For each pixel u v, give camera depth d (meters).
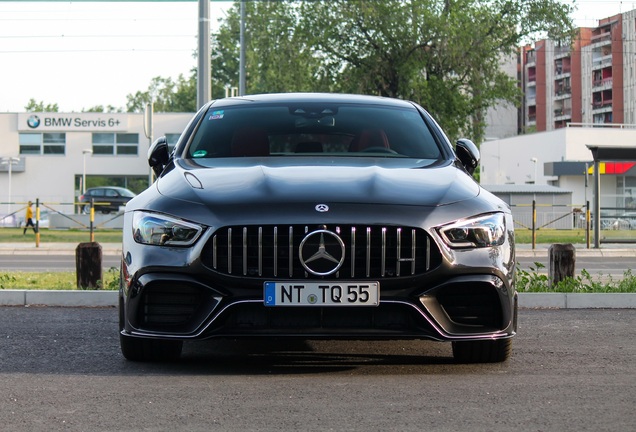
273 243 4.72
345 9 42.59
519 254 23.77
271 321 4.76
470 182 5.40
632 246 26.06
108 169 63.50
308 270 4.70
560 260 9.86
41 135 63.19
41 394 4.52
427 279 4.77
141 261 4.88
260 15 64.75
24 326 7.10
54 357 5.65
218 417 4.02
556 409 4.16
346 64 44.34
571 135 61.56
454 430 3.76
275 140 6.04
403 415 4.04
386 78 43.50
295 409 4.16
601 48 111.25
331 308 4.73
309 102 6.58
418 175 5.36
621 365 5.40
